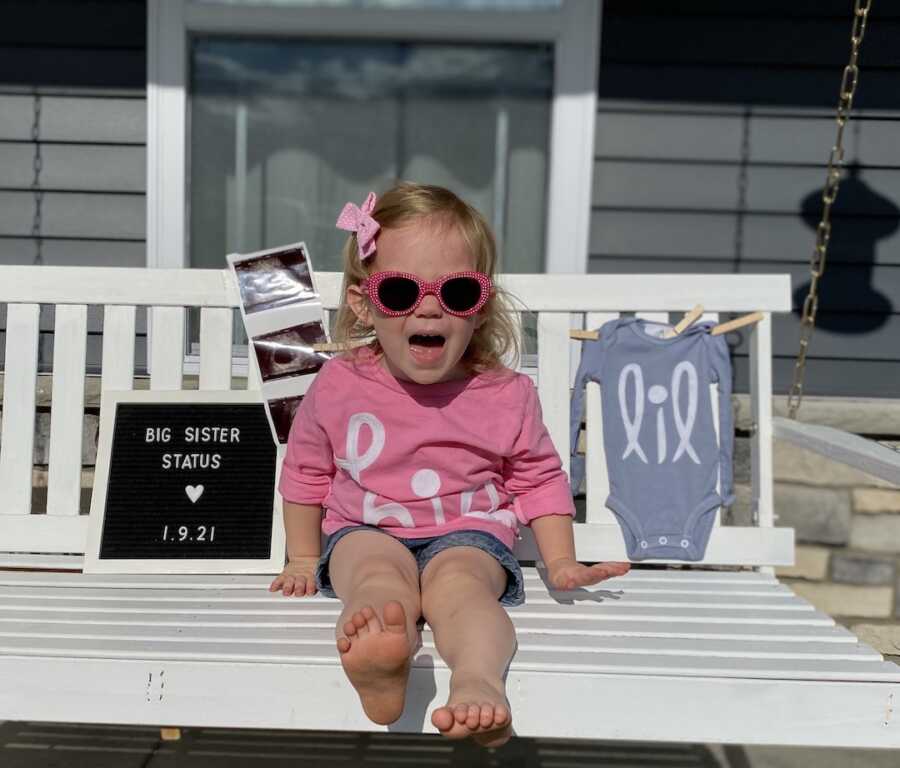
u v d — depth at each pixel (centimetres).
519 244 376
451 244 183
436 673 152
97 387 275
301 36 364
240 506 215
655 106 353
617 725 152
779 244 356
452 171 374
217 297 230
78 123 350
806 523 324
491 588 170
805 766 236
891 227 351
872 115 349
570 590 193
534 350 242
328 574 188
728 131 353
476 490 193
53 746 234
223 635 164
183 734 243
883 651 314
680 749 244
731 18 349
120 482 216
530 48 368
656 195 356
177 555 210
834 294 351
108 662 153
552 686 151
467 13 358
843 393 347
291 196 373
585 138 355
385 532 190
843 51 348
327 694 152
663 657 157
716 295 234
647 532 225
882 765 238
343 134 372
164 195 353
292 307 229
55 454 228
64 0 345
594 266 360
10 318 230
